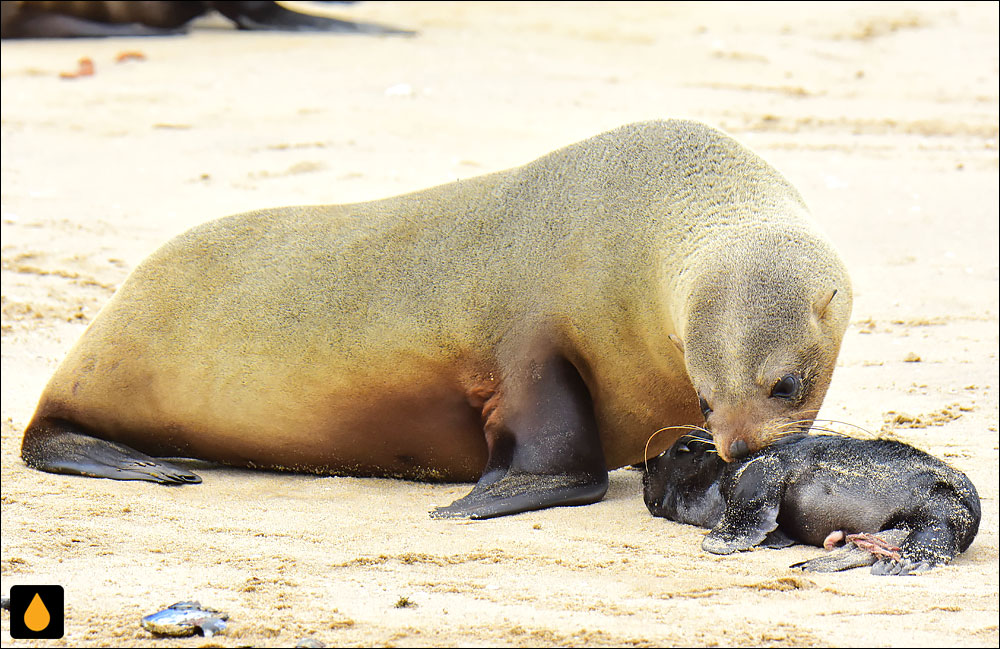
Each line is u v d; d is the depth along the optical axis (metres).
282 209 31.33
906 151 60.53
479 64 76.44
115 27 85.56
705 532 23.34
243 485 28.30
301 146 58.81
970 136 64.12
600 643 16.20
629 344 26.34
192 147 59.19
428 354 27.77
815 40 87.56
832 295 23.67
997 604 18.17
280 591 19.05
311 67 75.44
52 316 40.34
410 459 28.80
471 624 17.12
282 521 24.23
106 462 29.14
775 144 61.25
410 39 83.88
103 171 55.97
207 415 29.89
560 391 26.55
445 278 28.02
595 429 26.52
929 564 20.25
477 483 26.69
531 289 27.12
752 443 23.11
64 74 72.94
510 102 67.62
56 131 62.16
